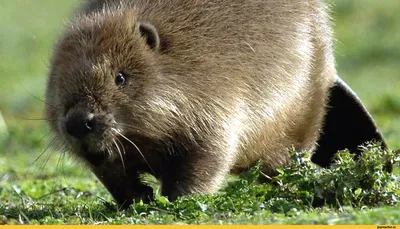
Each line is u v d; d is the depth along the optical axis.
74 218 11.40
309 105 14.20
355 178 11.65
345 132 15.45
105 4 13.09
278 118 13.46
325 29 14.84
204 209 11.05
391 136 19.45
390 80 29.20
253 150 13.25
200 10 12.77
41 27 37.78
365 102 25.14
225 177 12.78
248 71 12.88
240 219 10.38
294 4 13.98
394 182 11.95
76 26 12.29
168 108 12.01
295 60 13.67
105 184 12.72
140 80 11.87
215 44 12.62
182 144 12.29
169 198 12.27
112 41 11.91
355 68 31.52
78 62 11.77
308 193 11.60
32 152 20.09
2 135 21.09
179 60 12.22
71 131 11.40
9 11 39.59
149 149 12.25
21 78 30.98
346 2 37.38
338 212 10.81
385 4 37.53
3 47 34.81
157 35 12.16
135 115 11.81
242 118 12.78
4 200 13.64
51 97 12.19
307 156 12.33
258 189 11.79
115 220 10.92
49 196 13.82
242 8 13.14
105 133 11.55
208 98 12.30
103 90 11.61
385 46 33.16
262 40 13.16
